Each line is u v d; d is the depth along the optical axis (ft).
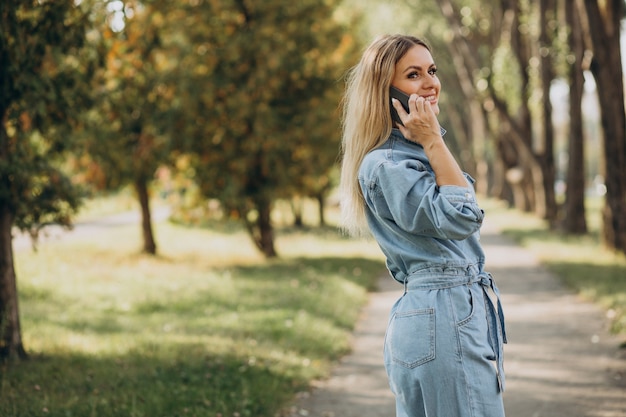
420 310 8.37
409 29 92.38
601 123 50.80
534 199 105.29
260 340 26.20
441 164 8.22
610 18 49.26
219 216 57.88
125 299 36.29
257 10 50.62
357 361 25.14
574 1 64.39
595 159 291.38
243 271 49.06
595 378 21.54
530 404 19.25
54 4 20.58
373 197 8.58
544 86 79.25
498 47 88.02
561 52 67.46
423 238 8.42
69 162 53.62
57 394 18.45
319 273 47.42
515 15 80.07
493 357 8.41
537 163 83.66
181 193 57.21
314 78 52.60
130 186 62.03
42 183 23.67
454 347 8.21
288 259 56.80
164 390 18.85
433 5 93.66
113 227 91.71
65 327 28.27
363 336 29.81
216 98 50.67
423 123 8.30
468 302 8.37
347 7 59.16
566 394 20.03
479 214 8.06
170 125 50.72
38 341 24.90
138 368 21.40
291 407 19.08
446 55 119.96
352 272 49.34
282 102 52.29
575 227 69.56
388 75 8.73
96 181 55.01
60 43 21.17
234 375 20.70
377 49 8.90
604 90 50.29
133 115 52.95
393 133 8.79
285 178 52.85
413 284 8.56
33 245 24.20
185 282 42.57
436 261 8.41
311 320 30.07
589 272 43.34
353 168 9.04
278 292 38.04
